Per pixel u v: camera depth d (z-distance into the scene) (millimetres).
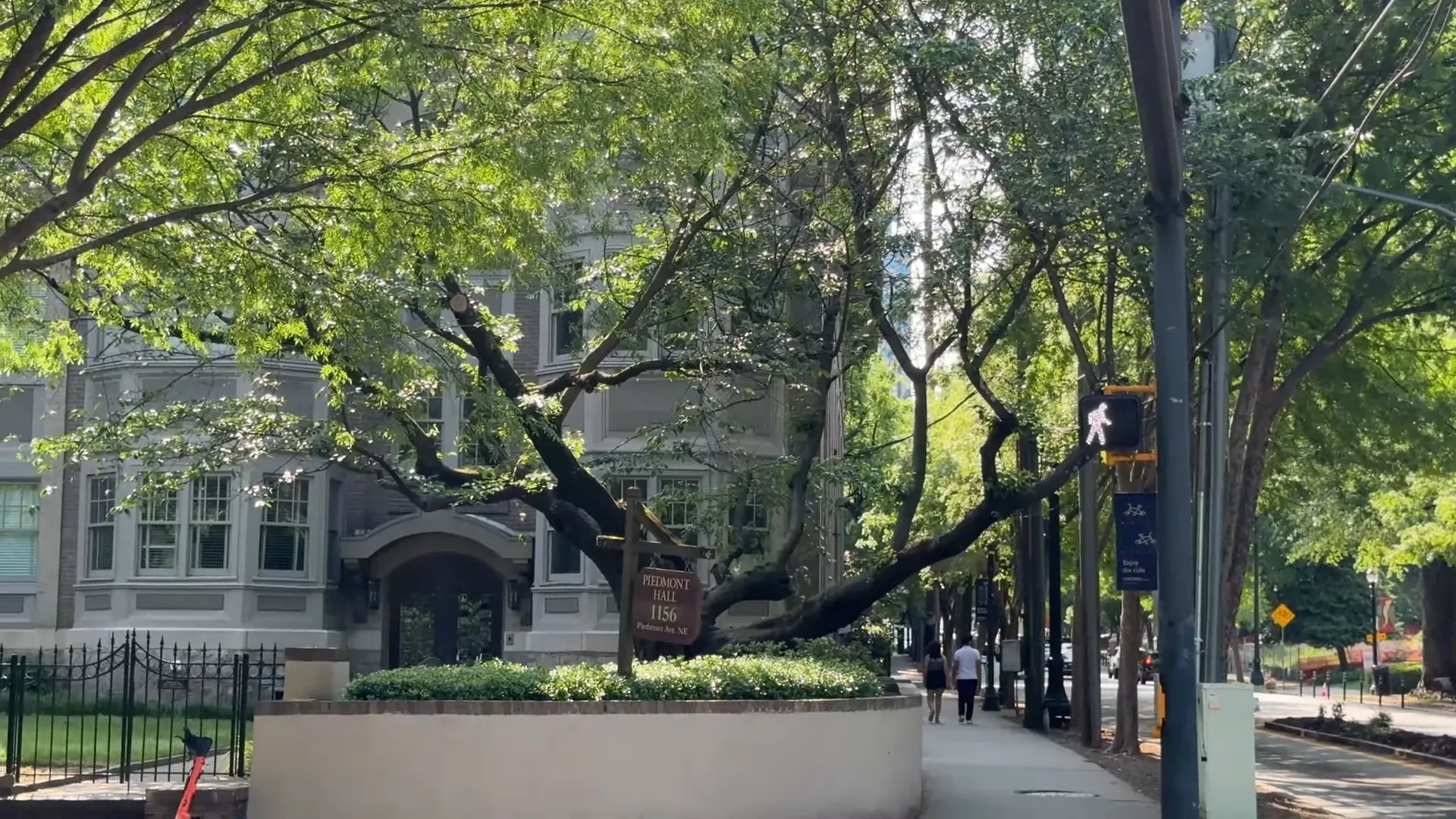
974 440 35156
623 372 18422
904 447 46844
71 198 12047
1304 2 19766
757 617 26297
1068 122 17188
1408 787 21750
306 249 14508
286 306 14805
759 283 18953
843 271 18750
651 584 13500
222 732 20484
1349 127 19875
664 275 18312
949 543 19141
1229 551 21281
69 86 12016
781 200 19031
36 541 28641
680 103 13891
